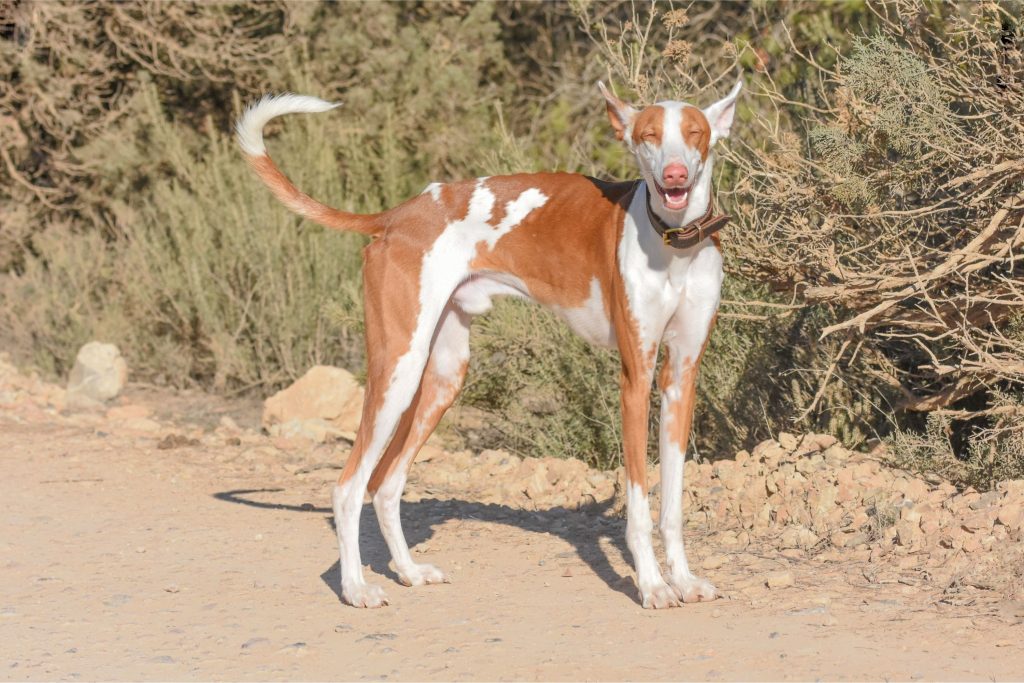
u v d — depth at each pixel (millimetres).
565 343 12633
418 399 8805
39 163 21125
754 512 9586
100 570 8727
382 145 18859
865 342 10812
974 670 6332
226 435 14109
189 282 17078
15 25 20406
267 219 16844
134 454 12703
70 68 19922
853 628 7070
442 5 20594
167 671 6684
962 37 10391
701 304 7727
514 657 6797
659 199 7461
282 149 18047
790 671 6398
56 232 20078
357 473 8164
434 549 9219
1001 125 9773
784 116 12992
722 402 11961
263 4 20125
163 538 9547
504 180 8547
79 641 7223
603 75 20266
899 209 10438
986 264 9180
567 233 8188
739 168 11219
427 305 8328
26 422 14477
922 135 9570
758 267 10516
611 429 12180
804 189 10281
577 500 10586
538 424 12914
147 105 19062
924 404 10305
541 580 8336
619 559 8758
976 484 9391
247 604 7938
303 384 14500
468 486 11602
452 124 19875
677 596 7703
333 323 15023
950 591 7617
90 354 16719
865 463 9773
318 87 19109
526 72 22094
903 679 6234
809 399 11336
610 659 6703
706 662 6594
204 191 17688
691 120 7332
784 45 14289
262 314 16734
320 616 7680
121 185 19703
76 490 11078
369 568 8812
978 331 9797
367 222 8648
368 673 6625
